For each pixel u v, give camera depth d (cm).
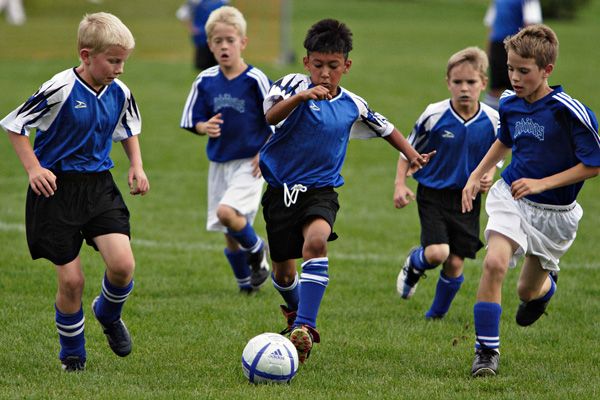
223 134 2844
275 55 9281
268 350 1870
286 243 2128
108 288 1923
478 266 3200
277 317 2497
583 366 2067
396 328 2405
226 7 2866
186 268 3059
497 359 1980
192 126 2873
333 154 2128
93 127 1925
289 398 1753
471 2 17375
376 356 2144
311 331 1981
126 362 2052
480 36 12406
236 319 2466
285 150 2123
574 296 2764
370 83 8238
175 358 2091
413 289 2675
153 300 2656
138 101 7181
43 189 1811
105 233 1911
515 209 2023
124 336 2016
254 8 11638
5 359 2056
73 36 10975
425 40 11838
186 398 1745
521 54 1916
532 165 2014
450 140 2533
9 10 12156
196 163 5122
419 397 1783
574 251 3394
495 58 5778
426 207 2564
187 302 2647
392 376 1966
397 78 8581
